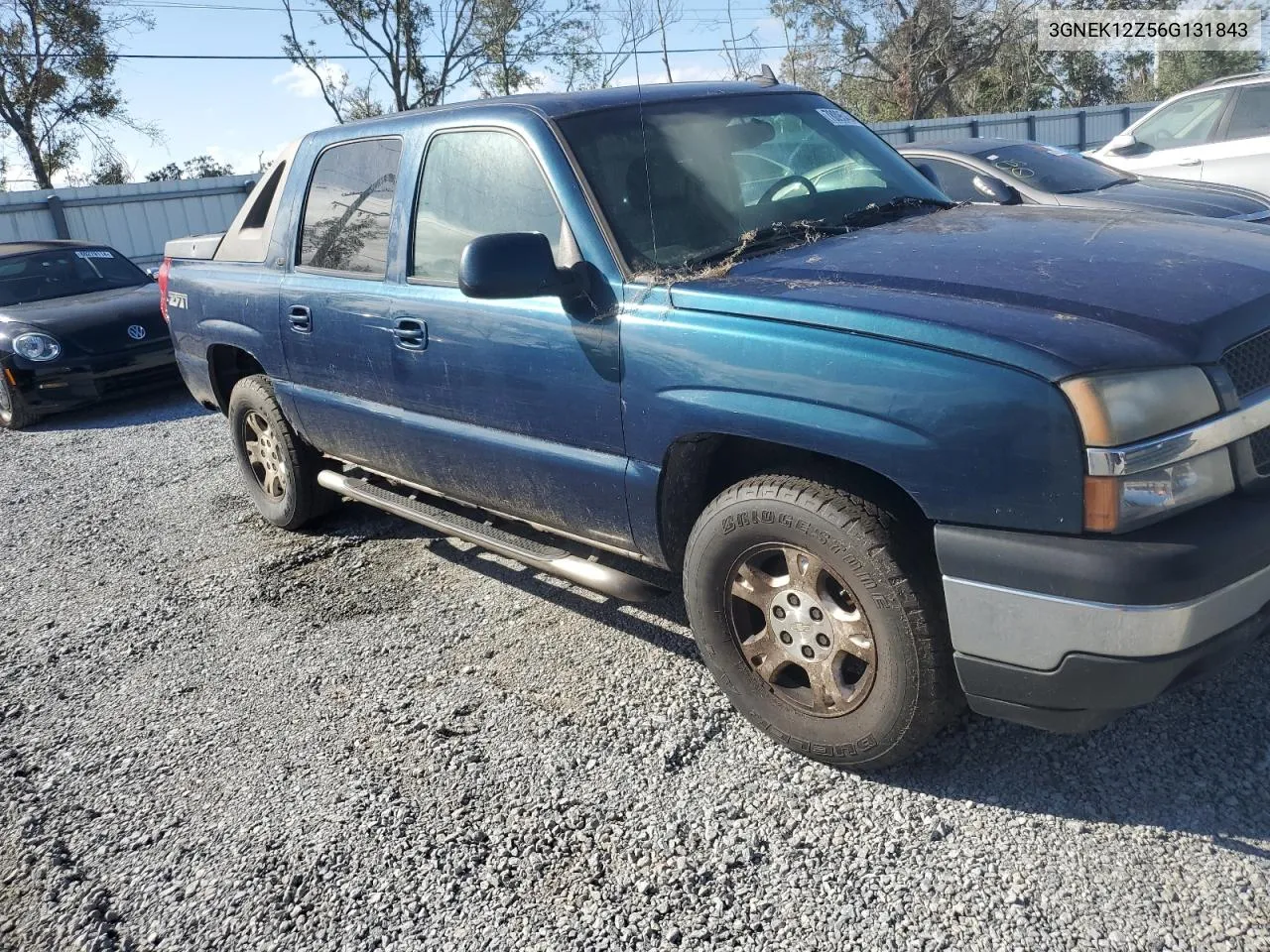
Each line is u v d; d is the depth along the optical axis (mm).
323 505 5020
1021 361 2219
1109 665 2209
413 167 3762
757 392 2611
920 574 2486
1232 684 2990
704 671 3441
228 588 4613
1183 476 2203
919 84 34250
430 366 3600
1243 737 2752
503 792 2912
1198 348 2240
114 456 7336
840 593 2703
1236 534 2189
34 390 8305
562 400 3146
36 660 4086
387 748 3201
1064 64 38000
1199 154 8977
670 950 2289
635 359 2887
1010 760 2793
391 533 5090
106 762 3299
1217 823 2459
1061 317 2316
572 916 2420
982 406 2246
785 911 2361
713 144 3457
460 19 31922
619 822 2730
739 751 2979
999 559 2275
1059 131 26656
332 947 2416
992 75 37375
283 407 4664
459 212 3549
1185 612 2150
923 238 2994
